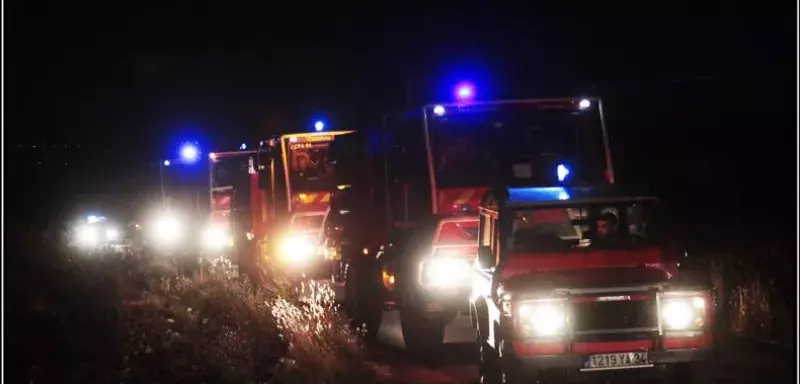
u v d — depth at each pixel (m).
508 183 15.31
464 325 14.88
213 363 9.82
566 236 11.11
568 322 9.13
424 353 13.38
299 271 21.17
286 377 10.34
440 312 13.45
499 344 9.48
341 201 18.95
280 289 16.44
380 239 15.71
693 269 10.32
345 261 17.38
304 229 21.55
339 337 12.91
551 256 10.26
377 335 14.91
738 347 12.27
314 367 11.16
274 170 22.53
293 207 21.58
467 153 15.40
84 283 11.03
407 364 12.70
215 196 29.19
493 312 10.02
